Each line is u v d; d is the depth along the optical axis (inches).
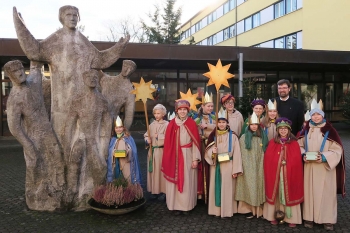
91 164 195.0
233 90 589.3
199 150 190.9
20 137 183.2
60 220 180.2
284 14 965.2
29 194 193.0
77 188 194.1
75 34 199.0
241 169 181.2
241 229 169.6
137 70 556.4
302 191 171.8
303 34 886.4
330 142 170.1
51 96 198.8
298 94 635.5
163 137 213.6
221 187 182.9
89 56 200.4
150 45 434.3
